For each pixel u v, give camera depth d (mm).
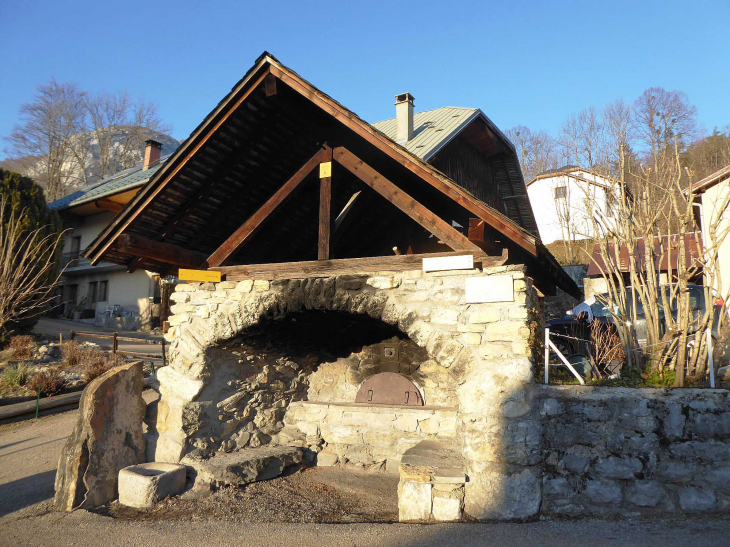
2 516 6066
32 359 12641
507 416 5383
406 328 6051
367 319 6992
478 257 5832
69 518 5922
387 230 9102
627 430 5141
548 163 35594
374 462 7871
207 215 7781
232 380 7633
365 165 6570
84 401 6574
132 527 5625
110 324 24438
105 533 5480
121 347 15883
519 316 5539
